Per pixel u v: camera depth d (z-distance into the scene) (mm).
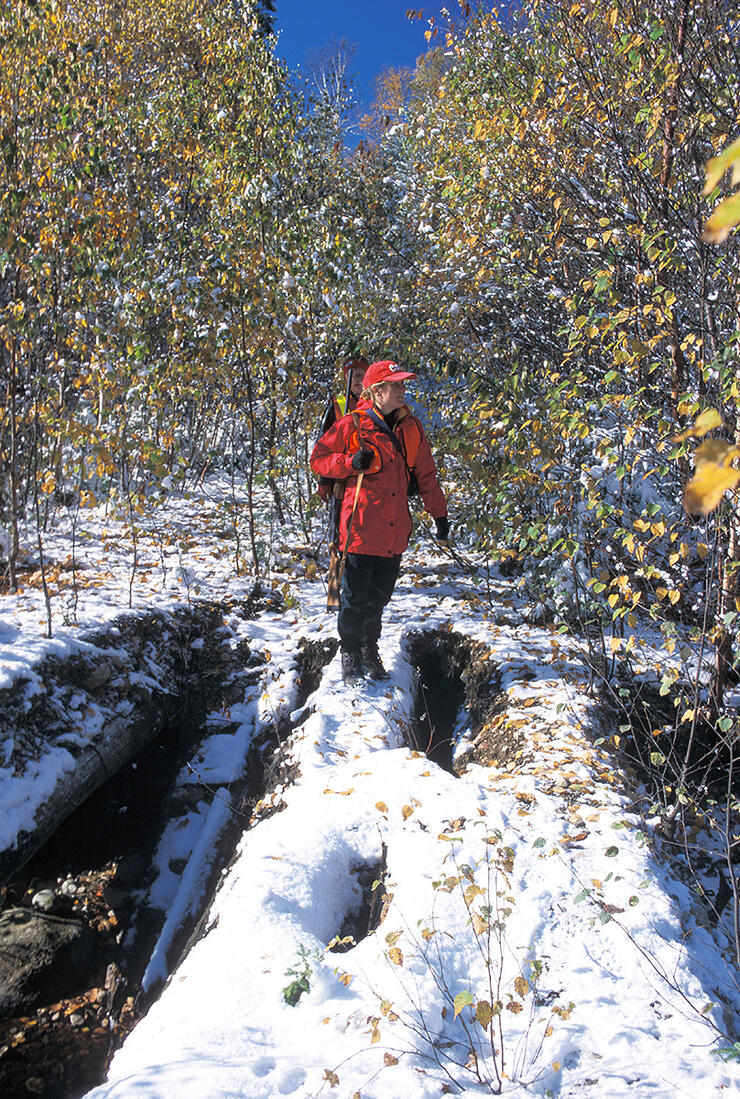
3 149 5324
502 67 6688
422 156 9383
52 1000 3693
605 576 4906
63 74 6148
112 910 4152
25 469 6355
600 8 5734
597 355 6004
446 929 2965
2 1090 3223
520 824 3543
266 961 2857
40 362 6156
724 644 4523
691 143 5156
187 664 5289
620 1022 2615
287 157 7301
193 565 6344
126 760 4590
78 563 6109
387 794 3766
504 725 4562
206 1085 2307
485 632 5492
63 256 5832
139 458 6141
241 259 6105
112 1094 2275
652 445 5191
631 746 4645
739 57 4969
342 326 6652
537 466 5207
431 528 6684
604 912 2908
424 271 7504
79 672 4531
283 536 6906
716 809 4387
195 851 4258
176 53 11820
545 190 6363
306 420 6715
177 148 8055
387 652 5320
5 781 3777
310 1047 2543
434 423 6625
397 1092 2316
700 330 4941
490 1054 2545
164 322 6570
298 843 3480
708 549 3760
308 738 4391
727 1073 2402
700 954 3035
